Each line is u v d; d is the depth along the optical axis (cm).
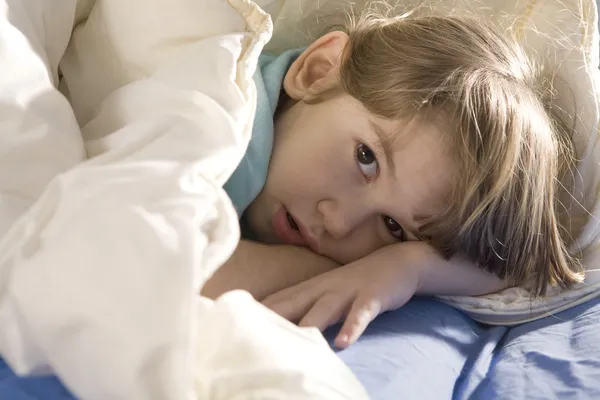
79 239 39
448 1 98
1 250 40
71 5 72
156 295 37
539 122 77
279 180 76
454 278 76
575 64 92
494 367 65
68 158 53
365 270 69
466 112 72
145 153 46
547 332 74
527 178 75
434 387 57
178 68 57
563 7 95
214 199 44
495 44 82
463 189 71
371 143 72
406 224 74
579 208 89
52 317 37
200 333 41
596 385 58
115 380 35
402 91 73
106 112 60
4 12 59
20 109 53
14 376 43
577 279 81
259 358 40
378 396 50
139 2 66
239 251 67
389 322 66
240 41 59
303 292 64
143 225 39
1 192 49
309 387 40
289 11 96
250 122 56
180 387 36
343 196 74
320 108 78
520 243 77
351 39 85
